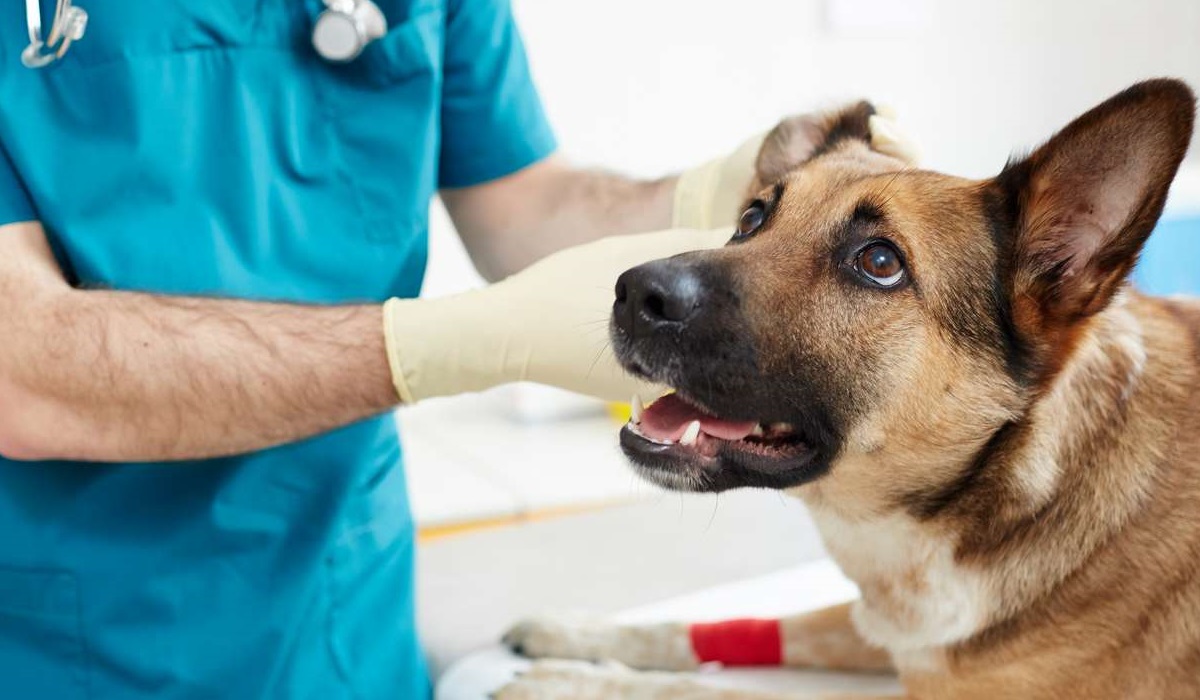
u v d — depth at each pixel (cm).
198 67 176
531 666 198
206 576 174
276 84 183
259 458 177
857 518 176
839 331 161
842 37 457
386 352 160
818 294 161
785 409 160
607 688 188
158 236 171
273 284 179
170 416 152
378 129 190
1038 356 162
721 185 212
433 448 397
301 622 179
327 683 184
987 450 164
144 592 171
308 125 187
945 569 171
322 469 184
